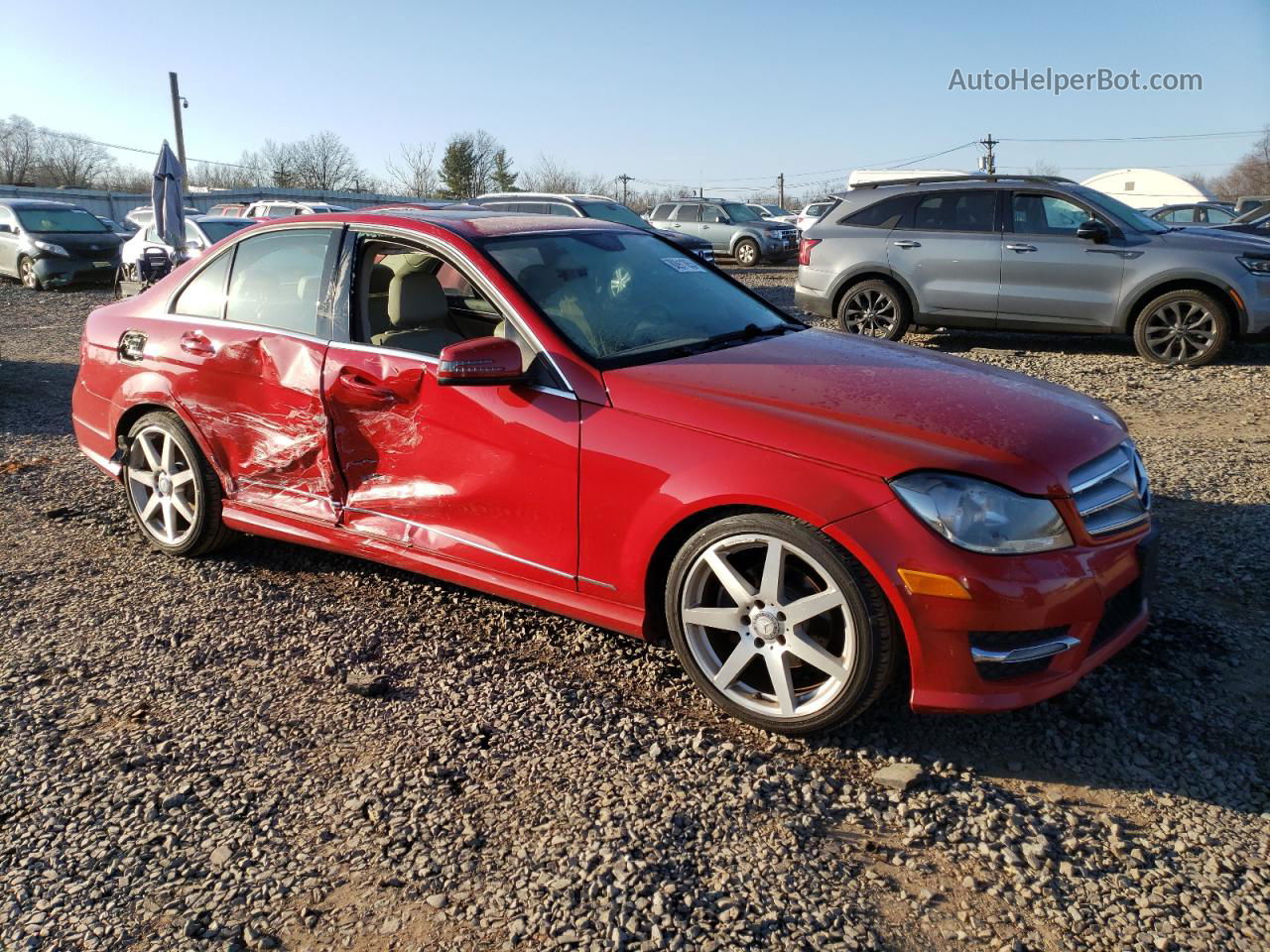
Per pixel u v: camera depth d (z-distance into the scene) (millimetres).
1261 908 2322
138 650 3701
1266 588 4012
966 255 10094
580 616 3383
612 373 3291
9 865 2543
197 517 4406
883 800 2762
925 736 3062
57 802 2793
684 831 2629
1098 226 9438
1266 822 2633
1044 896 2389
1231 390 8180
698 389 3170
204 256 4500
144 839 2633
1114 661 3465
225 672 3527
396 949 2244
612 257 4090
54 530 5016
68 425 7371
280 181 62375
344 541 3943
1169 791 2771
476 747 3037
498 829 2646
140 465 4668
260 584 4297
